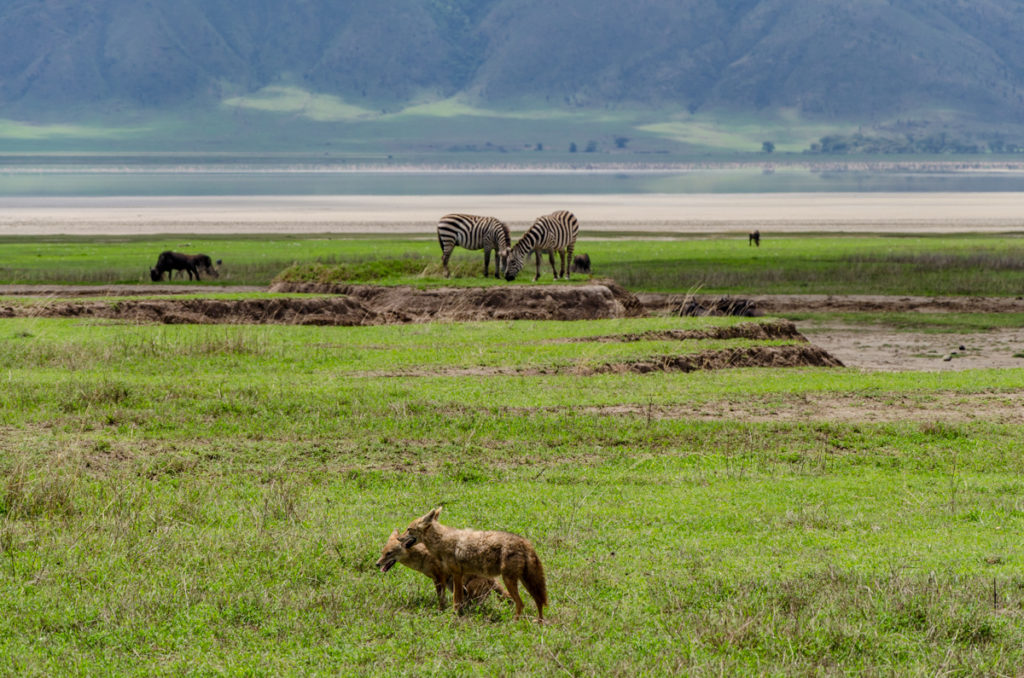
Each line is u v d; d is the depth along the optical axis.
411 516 23.00
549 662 15.25
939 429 31.45
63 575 18.67
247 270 90.81
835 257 100.31
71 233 145.12
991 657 15.57
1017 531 22.11
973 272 88.94
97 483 24.55
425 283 63.47
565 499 24.67
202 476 26.09
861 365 50.75
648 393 35.69
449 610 17.39
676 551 20.50
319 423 30.86
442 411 32.06
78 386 32.91
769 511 23.66
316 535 21.05
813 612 17.08
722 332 49.62
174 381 35.06
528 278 67.44
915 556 19.94
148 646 15.88
